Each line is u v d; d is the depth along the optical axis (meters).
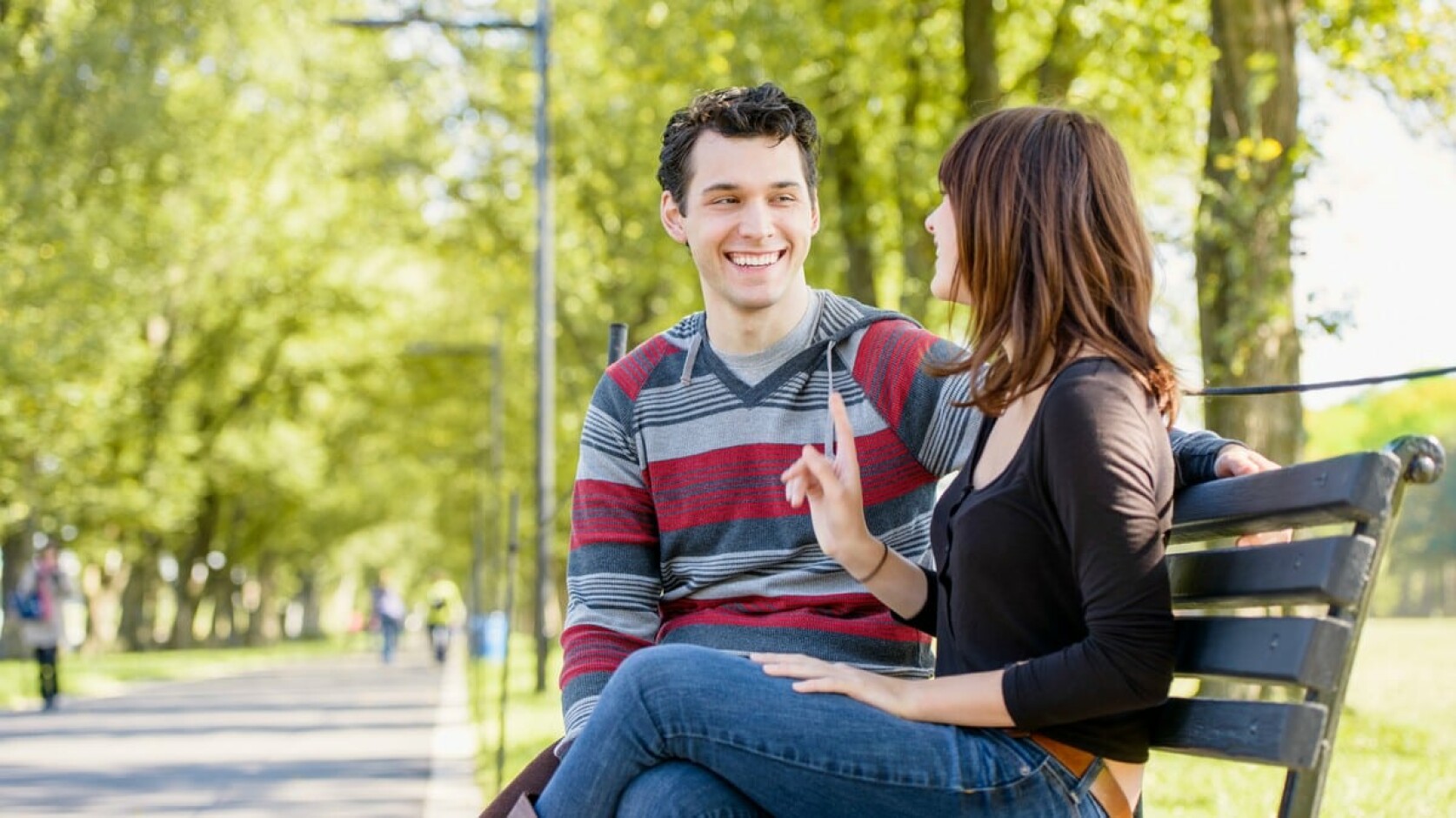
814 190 4.16
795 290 4.06
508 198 38.25
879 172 20.52
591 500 4.16
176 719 22.98
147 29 35.09
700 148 4.03
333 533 66.94
